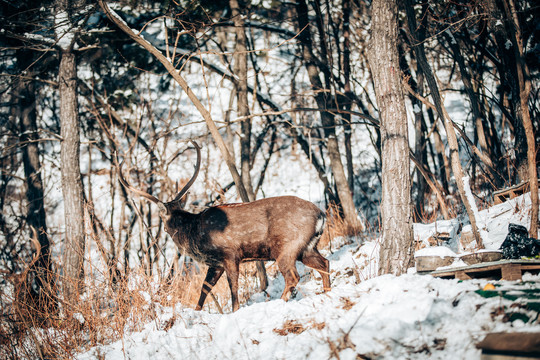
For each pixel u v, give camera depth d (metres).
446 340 3.42
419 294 4.09
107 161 16.83
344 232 10.12
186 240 6.11
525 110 5.61
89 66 11.81
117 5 9.83
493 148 11.40
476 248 6.06
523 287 3.83
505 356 2.97
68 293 6.17
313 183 16.12
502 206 7.32
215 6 10.95
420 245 7.01
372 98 16.11
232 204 6.11
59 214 14.62
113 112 11.73
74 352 5.20
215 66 12.12
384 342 3.59
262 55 13.76
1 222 12.21
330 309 4.43
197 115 17.28
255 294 7.60
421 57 7.40
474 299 3.74
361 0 14.55
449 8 9.66
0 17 7.95
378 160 15.52
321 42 12.46
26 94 11.30
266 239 5.82
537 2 9.64
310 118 14.95
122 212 11.49
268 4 11.41
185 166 14.88
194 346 4.65
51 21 8.73
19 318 5.57
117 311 5.63
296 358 3.83
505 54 9.17
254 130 16.30
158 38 11.70
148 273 6.36
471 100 9.98
